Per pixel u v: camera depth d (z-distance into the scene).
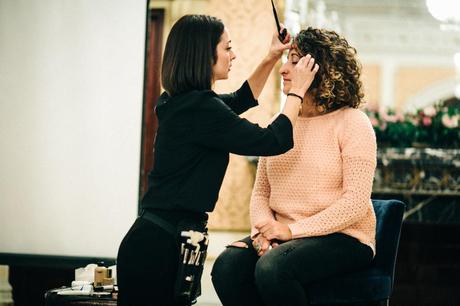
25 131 3.73
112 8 3.73
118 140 3.71
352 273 2.26
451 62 15.88
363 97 2.42
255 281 2.17
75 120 3.73
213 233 6.48
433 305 4.04
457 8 8.73
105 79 3.72
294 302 2.12
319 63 2.32
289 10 6.77
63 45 3.74
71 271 3.72
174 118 2.02
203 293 4.51
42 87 3.73
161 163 2.03
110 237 3.70
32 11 3.74
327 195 2.29
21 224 3.73
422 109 4.98
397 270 4.08
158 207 2.00
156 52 6.55
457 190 4.60
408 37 15.30
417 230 4.08
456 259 4.04
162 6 6.58
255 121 6.51
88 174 3.72
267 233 2.21
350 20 14.59
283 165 2.36
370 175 2.23
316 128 2.34
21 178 3.73
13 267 3.75
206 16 2.12
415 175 4.66
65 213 3.72
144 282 1.97
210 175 2.03
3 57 3.74
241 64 6.58
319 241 2.21
